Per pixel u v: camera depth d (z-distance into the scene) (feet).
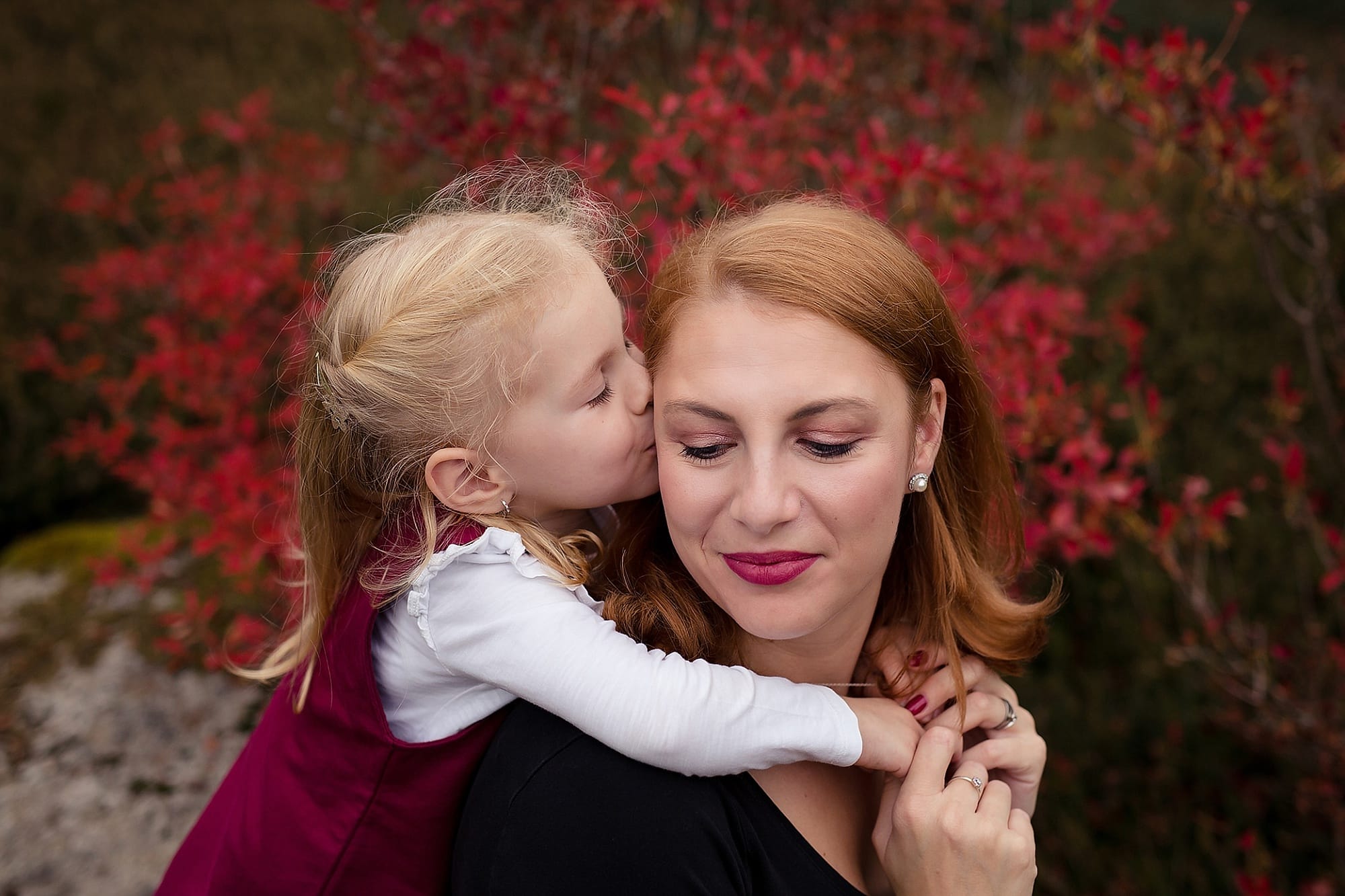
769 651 4.38
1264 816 9.40
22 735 10.64
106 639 11.66
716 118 7.87
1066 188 11.84
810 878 3.93
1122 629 11.09
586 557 4.84
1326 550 9.48
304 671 4.97
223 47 25.86
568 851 3.59
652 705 3.77
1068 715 10.11
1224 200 8.51
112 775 10.23
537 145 9.04
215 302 10.77
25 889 9.20
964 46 13.07
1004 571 5.27
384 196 15.94
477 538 4.46
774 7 11.46
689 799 3.68
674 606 4.31
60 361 15.57
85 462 14.93
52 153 20.89
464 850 3.93
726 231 4.09
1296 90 8.79
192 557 12.71
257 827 4.75
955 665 4.50
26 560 13.34
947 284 7.84
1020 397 7.66
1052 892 9.12
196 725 10.71
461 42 9.80
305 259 13.39
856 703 4.31
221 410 10.73
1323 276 9.77
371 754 4.47
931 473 4.62
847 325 3.69
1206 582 11.19
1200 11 25.71
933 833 4.07
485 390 4.41
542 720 3.97
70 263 17.52
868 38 11.81
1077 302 9.48
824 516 3.72
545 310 4.40
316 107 22.04
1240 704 9.75
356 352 4.60
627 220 6.50
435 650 4.38
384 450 4.61
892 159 7.85
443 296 4.42
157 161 19.47
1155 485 11.45
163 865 9.44
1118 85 8.31
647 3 9.67
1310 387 13.20
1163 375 13.76
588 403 4.48
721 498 3.79
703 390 3.72
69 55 24.54
